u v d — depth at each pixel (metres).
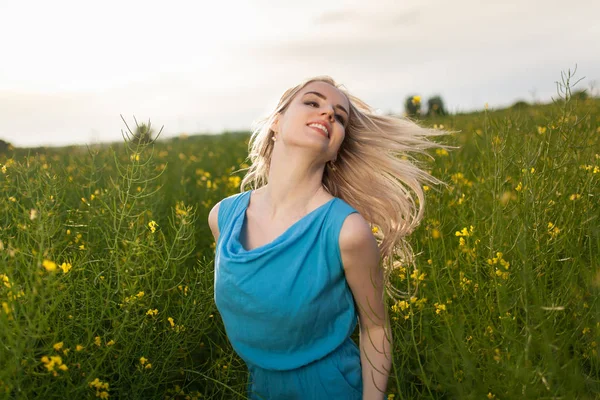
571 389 1.83
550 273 2.42
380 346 2.33
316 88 2.38
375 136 2.68
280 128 2.40
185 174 6.53
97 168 3.86
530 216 2.59
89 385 2.09
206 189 5.57
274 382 2.29
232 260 2.19
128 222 2.83
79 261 2.46
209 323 3.02
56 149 6.70
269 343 2.21
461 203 3.47
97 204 3.40
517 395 1.88
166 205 4.78
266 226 2.34
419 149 2.81
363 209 2.72
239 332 2.26
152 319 2.54
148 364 2.32
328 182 2.68
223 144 9.76
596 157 3.36
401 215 2.75
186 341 2.62
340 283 2.23
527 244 2.46
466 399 1.92
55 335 2.00
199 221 4.56
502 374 2.02
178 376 2.80
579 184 3.07
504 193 2.89
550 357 1.78
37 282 1.92
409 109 5.27
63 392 2.01
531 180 2.70
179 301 2.73
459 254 2.76
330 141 2.28
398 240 2.77
